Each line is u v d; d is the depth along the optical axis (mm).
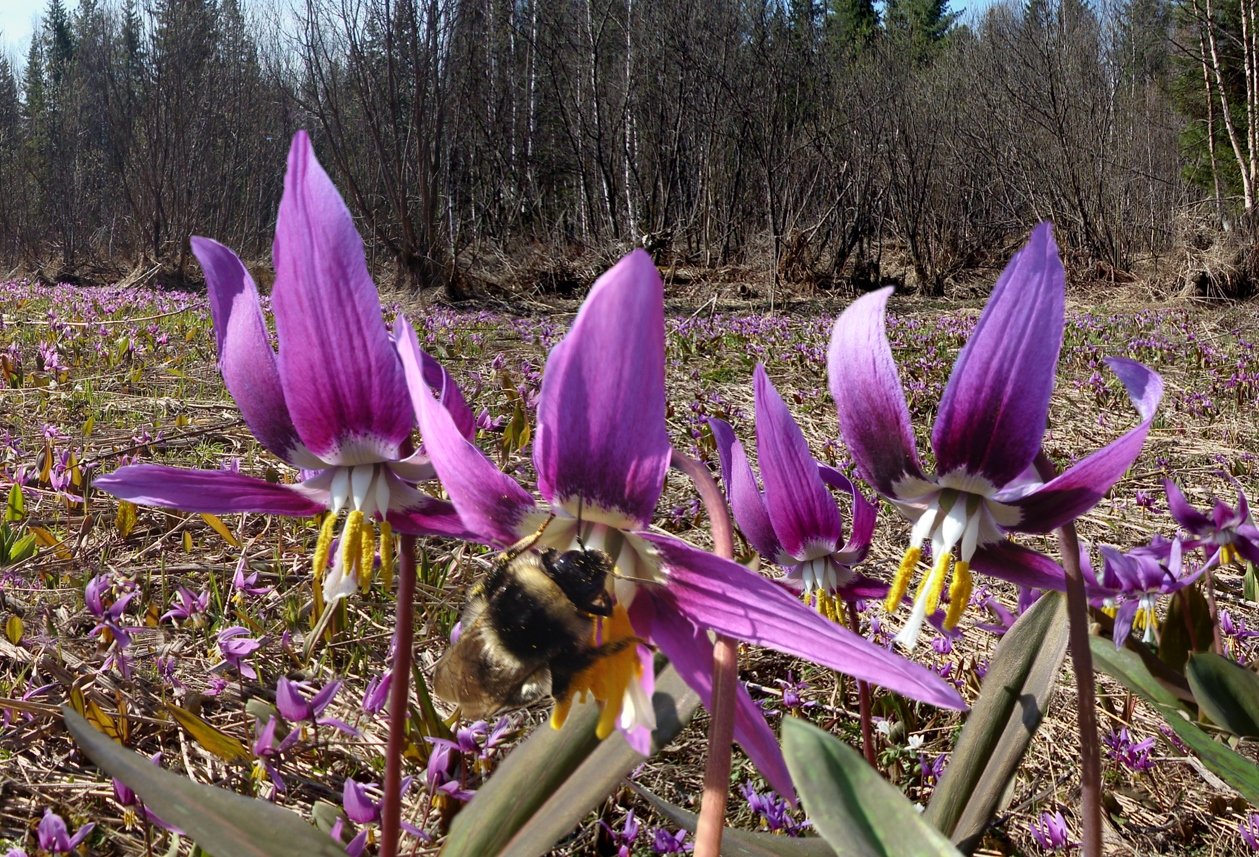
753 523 206
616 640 143
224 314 160
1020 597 317
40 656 373
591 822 308
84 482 561
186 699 350
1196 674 260
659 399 136
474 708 159
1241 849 318
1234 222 2564
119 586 437
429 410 136
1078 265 2832
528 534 146
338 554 156
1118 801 341
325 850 158
